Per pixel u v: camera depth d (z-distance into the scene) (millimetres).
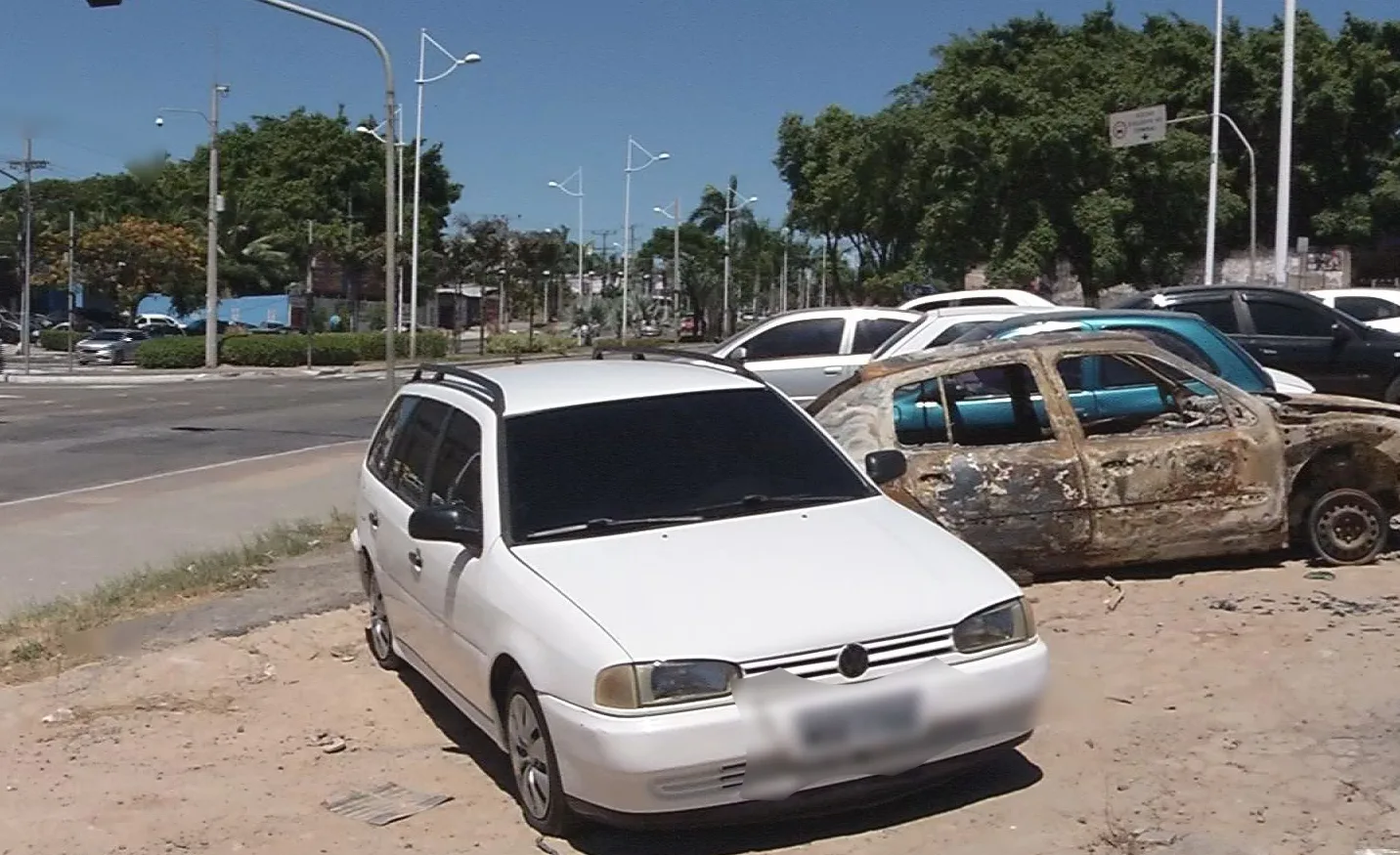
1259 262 49344
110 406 33156
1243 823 5152
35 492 17844
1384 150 51781
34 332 76312
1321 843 4945
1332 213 50875
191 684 8117
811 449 6582
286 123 88125
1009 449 8578
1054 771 5777
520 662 5355
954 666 5156
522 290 77188
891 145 46656
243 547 12148
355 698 7691
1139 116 39781
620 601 5238
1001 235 42781
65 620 9664
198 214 77812
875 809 5508
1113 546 8625
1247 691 6637
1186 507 8609
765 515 6059
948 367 8883
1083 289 44281
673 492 6148
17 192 83625
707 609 5148
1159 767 5758
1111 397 9141
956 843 5141
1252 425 8758
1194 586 8594
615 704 4910
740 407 6688
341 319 74250
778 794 4938
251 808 6086
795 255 88688
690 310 77250
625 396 6648
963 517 8477
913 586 5348
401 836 5637
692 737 4840
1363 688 6578
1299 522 8984
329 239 76438
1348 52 50125
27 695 8062
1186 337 11609
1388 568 8828
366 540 7953
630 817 4941
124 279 68938
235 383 44219
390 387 22078
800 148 62156
